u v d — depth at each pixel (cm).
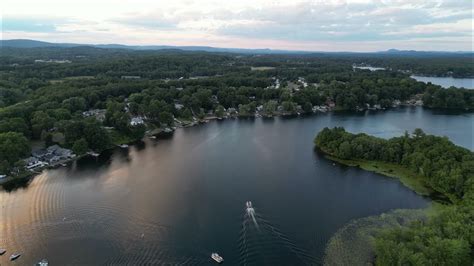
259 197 16150
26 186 17575
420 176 18112
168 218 14300
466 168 15950
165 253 12044
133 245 12494
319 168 19850
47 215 14625
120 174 19175
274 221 13988
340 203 15538
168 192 16775
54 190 17075
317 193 16562
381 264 10875
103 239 12875
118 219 14250
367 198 16000
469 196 13862
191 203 15600
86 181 18200
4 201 15888
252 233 13162
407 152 19450
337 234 13075
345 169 19675
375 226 13562
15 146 19512
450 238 10969
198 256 11888
